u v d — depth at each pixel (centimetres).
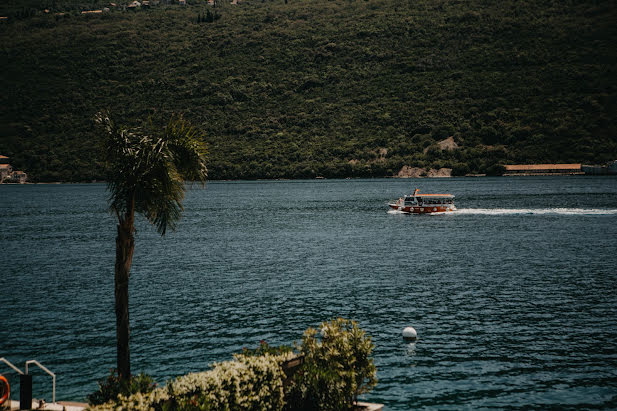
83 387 2327
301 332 3070
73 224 10406
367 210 12450
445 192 18425
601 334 2927
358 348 1611
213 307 3650
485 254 5909
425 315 3378
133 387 1227
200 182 1783
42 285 4522
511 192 17862
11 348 2845
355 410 1608
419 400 2167
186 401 1209
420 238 7462
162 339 2969
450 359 2598
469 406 2112
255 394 1372
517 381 2331
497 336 2928
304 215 11519
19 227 9906
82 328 3203
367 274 4812
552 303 3619
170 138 1723
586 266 5012
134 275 4866
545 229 8194
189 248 6681
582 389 2241
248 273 4925
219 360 2647
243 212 12481
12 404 1659
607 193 16775
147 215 1720
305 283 4438
